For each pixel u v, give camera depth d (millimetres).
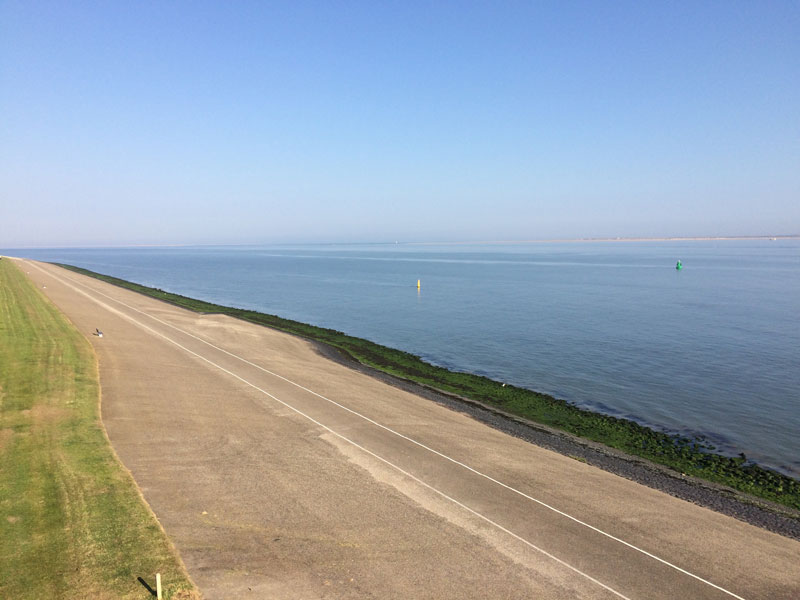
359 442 23500
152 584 11992
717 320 64188
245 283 124625
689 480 22656
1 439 19203
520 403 33062
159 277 143750
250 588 12656
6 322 41031
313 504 17406
